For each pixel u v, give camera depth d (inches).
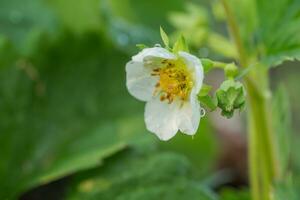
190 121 9.7
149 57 10.0
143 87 10.1
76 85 13.2
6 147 12.5
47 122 12.9
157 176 12.1
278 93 11.8
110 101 13.2
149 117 10.0
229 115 9.6
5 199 12.3
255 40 11.4
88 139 12.8
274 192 11.2
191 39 12.8
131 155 12.4
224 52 12.6
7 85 12.7
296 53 10.9
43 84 13.0
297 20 11.1
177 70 10.0
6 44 12.8
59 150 12.7
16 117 12.7
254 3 11.7
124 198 12.0
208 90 9.6
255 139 11.2
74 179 12.3
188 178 12.2
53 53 13.2
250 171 11.7
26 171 12.5
